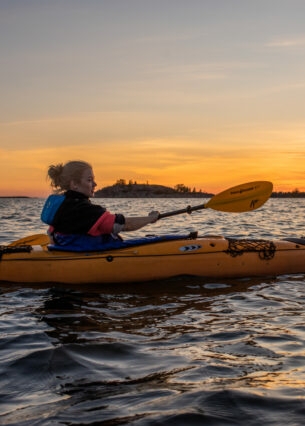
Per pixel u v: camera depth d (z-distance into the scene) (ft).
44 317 12.01
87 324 11.32
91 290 15.43
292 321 11.55
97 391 7.30
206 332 10.59
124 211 98.17
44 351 9.14
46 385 7.57
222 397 6.93
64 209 16.34
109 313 12.44
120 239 17.30
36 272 16.55
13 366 8.41
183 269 17.17
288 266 18.15
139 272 16.76
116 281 16.60
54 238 16.92
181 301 13.88
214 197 18.54
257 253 17.85
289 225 46.44
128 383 7.60
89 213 16.20
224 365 8.38
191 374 7.95
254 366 8.32
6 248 16.96
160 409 6.60
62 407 6.75
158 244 17.30
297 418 6.26
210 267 17.38
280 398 6.87
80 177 16.31
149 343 9.73
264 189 19.30
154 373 8.03
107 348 9.36
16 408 6.74
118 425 6.18
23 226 45.65
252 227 43.27
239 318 11.88
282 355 8.93
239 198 18.98
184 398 6.93
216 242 17.79
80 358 8.78
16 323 11.41
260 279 17.19
